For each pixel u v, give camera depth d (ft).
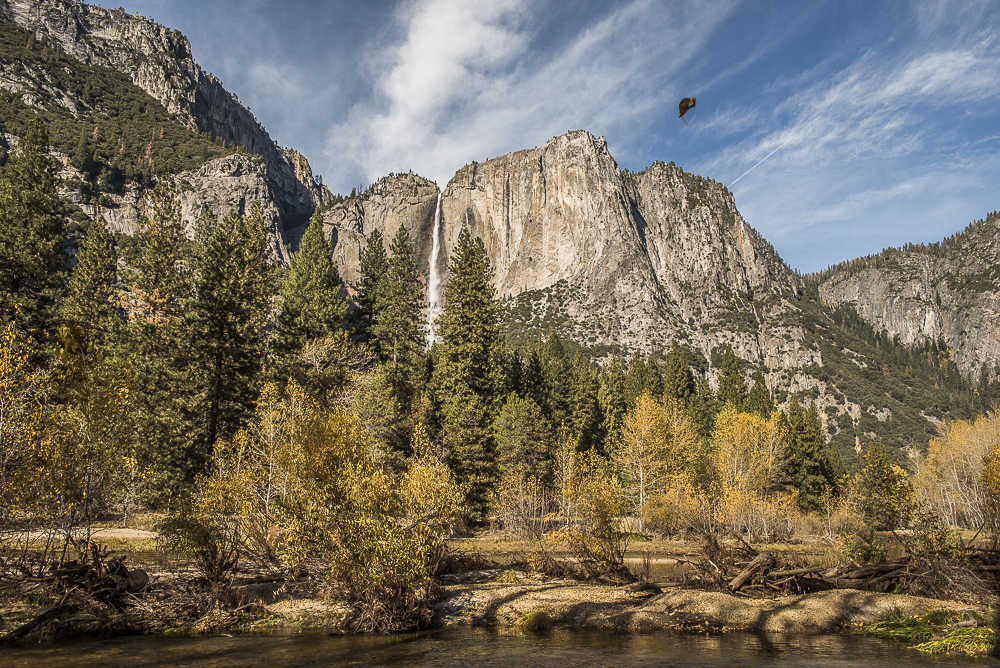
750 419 193.06
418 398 173.88
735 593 65.87
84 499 55.42
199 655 42.34
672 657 43.16
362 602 53.88
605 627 54.03
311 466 59.26
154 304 147.13
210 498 57.88
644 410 171.12
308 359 154.40
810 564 73.00
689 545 128.77
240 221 167.32
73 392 57.31
